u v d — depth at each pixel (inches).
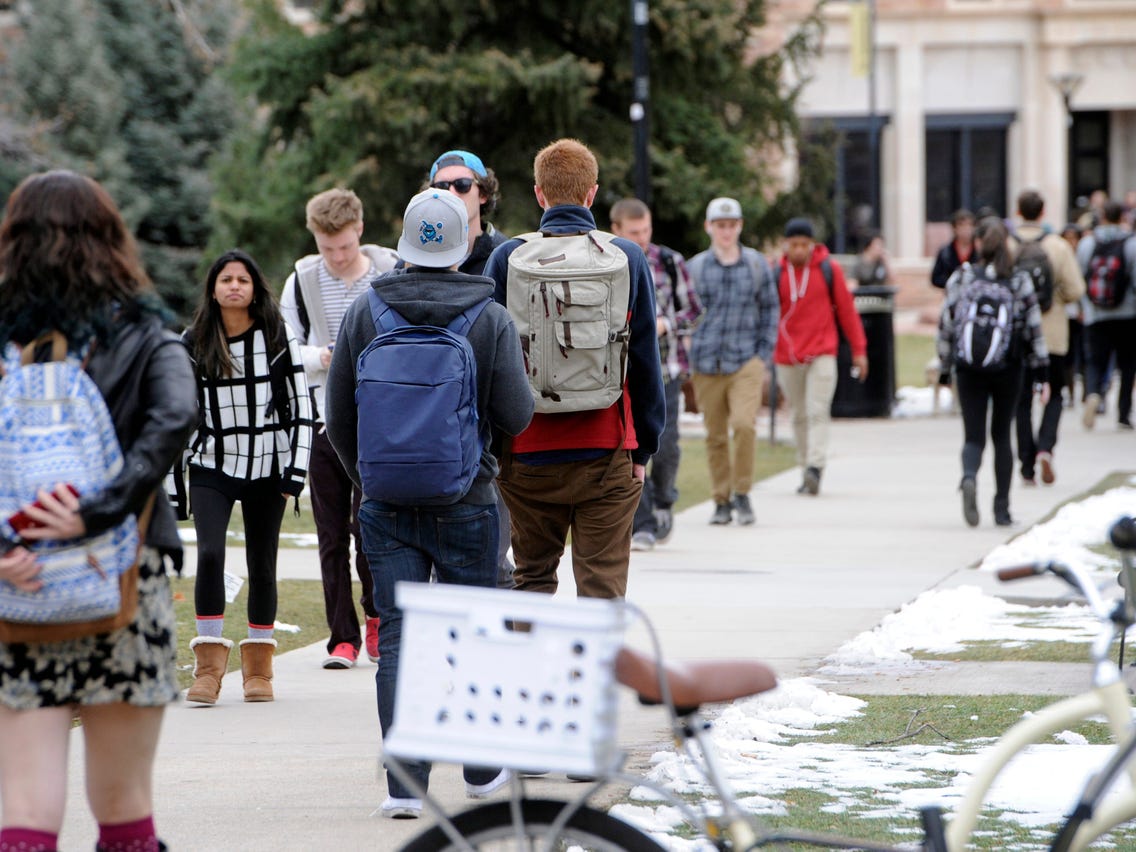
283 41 3070.9
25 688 426.3
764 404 2667.3
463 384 581.9
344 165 2866.6
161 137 4274.1
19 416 426.3
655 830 574.6
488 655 367.2
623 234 1285.7
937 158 5964.6
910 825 577.6
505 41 2962.6
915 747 702.5
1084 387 2316.7
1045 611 1043.3
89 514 416.2
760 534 1407.5
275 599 837.2
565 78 2824.8
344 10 3070.9
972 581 1155.9
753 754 694.5
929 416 2561.5
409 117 2780.5
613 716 363.9
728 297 1433.3
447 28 2960.1
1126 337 2246.6
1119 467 1855.3
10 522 414.3
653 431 693.3
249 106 3432.6
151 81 4355.3
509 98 2859.3
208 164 4274.1
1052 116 5880.9
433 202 603.5
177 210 4242.1
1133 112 6048.2
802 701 786.2
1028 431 1690.5
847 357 2511.1
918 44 5851.4
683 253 3093.0
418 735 368.2
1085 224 2524.6
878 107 5900.6
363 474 581.0
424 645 370.9
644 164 2100.1
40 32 4173.2
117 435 436.1
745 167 3115.2
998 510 1433.3
